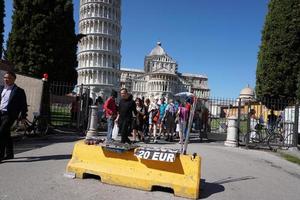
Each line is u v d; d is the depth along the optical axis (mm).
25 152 11617
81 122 21359
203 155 13938
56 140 16078
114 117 15469
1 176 7926
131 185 7789
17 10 25234
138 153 7922
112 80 103562
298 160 14852
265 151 17906
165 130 20391
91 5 102000
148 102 19484
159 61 153500
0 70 17766
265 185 9281
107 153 8281
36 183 7543
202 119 22188
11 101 9523
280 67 20859
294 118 18844
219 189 8359
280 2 20984
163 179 7609
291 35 20578
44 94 18781
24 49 24953
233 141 19156
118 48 106562
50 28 25156
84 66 102062
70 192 7051
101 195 7004
